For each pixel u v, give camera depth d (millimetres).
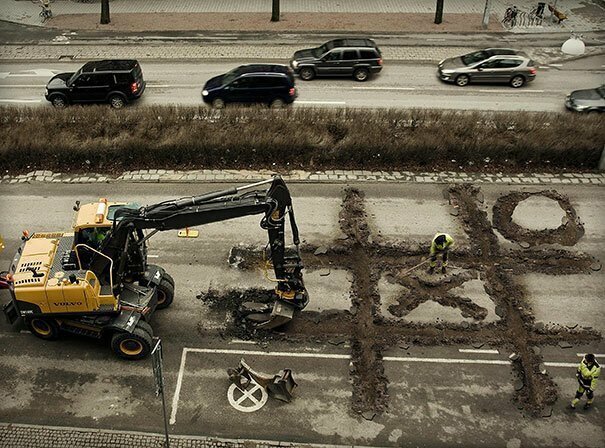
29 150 23094
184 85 29375
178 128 23969
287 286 16266
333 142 23812
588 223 20891
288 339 16375
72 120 24297
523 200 22016
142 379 15234
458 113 25484
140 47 33594
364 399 14867
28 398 14688
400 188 22516
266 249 18828
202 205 14820
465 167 23828
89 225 15359
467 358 15977
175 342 16250
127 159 23484
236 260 18953
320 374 15477
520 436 14062
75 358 15734
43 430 13914
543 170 23781
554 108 27703
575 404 14617
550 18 37750
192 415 14375
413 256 19312
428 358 15961
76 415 14312
